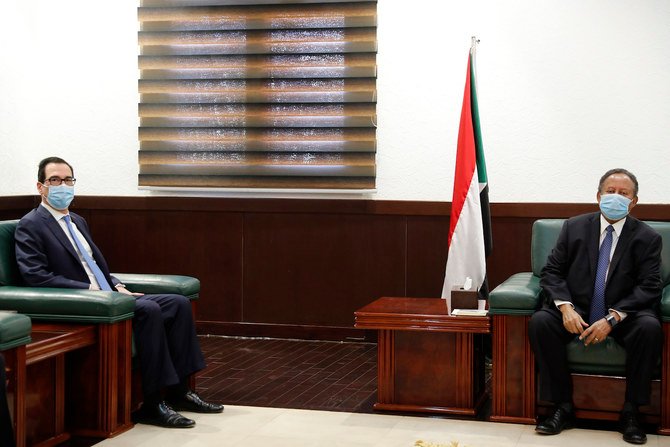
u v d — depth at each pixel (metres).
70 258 3.90
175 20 5.95
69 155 6.19
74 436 3.60
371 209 5.78
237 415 3.99
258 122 5.88
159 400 3.81
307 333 5.92
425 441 3.57
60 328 3.48
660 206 5.34
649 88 5.36
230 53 5.89
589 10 5.42
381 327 4.03
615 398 3.71
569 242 3.93
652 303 3.74
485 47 5.57
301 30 5.79
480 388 4.23
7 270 3.81
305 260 5.91
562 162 5.51
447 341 3.99
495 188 5.60
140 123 6.04
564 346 3.73
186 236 6.06
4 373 2.84
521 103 5.54
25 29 6.09
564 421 3.72
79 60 6.13
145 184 6.05
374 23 5.69
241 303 6.02
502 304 3.84
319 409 4.10
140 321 3.75
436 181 5.70
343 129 5.77
